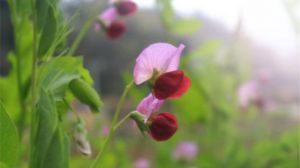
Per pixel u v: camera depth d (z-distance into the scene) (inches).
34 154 11.3
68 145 11.4
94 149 29.6
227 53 33.6
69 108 12.7
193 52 28.6
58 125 11.4
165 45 12.7
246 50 34.4
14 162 11.7
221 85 33.4
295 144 29.1
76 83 12.4
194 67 32.1
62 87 12.2
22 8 13.3
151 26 224.8
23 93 14.8
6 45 179.8
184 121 32.3
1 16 181.5
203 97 30.2
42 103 11.3
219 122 32.4
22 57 15.1
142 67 12.6
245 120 35.3
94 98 12.4
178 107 31.1
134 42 229.9
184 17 27.3
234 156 30.0
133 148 41.0
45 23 11.9
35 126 11.6
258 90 35.5
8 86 16.8
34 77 11.8
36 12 11.9
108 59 230.4
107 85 232.2
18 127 16.3
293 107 48.3
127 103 84.4
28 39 14.9
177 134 34.0
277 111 42.4
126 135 51.9
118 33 19.5
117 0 19.2
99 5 16.9
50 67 12.4
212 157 31.1
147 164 37.4
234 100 33.9
